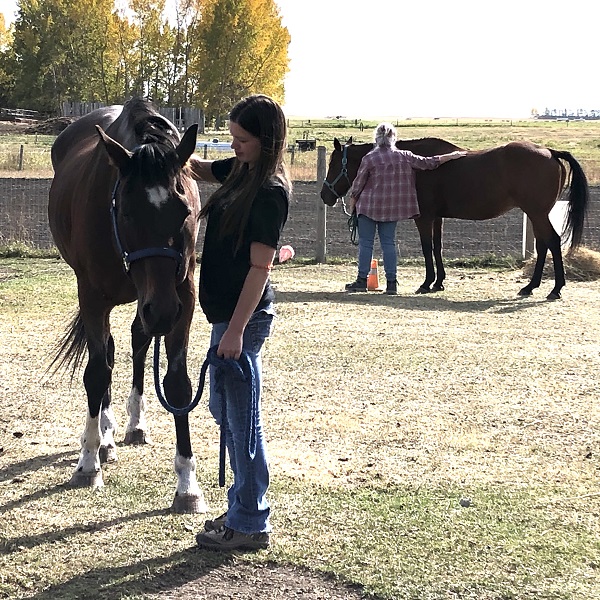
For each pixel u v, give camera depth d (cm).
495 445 546
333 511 438
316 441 549
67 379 687
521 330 902
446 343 833
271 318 381
